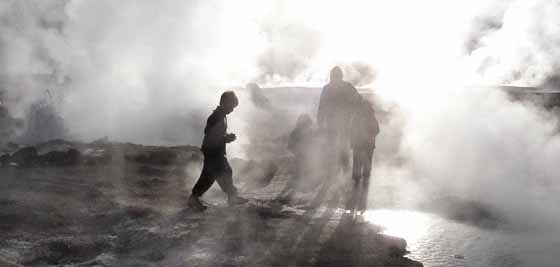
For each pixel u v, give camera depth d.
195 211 7.99
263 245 6.50
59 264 5.96
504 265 6.26
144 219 7.55
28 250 6.13
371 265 5.93
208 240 6.62
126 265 5.85
